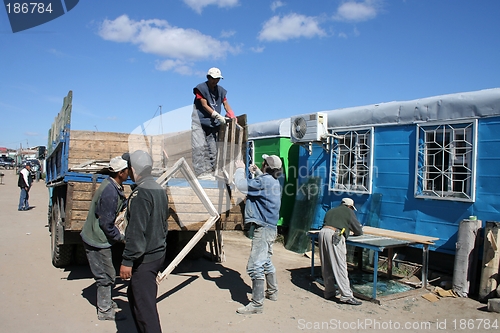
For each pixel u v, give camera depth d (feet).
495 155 20.79
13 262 21.76
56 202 21.80
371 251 25.82
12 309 15.31
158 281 15.92
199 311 16.16
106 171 18.20
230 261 24.89
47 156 30.37
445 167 23.02
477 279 20.61
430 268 23.41
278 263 26.02
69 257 20.83
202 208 18.02
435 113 23.32
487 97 21.07
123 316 14.97
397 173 25.27
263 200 16.48
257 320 15.55
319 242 18.84
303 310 17.04
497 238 18.53
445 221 22.68
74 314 15.12
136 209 11.23
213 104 19.19
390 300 18.85
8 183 93.97
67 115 18.98
